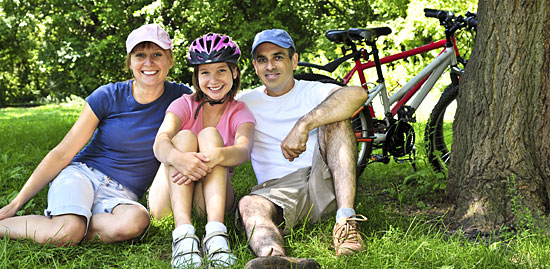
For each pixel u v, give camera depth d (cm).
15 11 1747
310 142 301
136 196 308
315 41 1597
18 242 258
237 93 308
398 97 426
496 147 305
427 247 251
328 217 287
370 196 382
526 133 298
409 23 1209
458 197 322
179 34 1555
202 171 261
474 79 321
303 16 1653
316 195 280
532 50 295
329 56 1445
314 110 278
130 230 270
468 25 422
